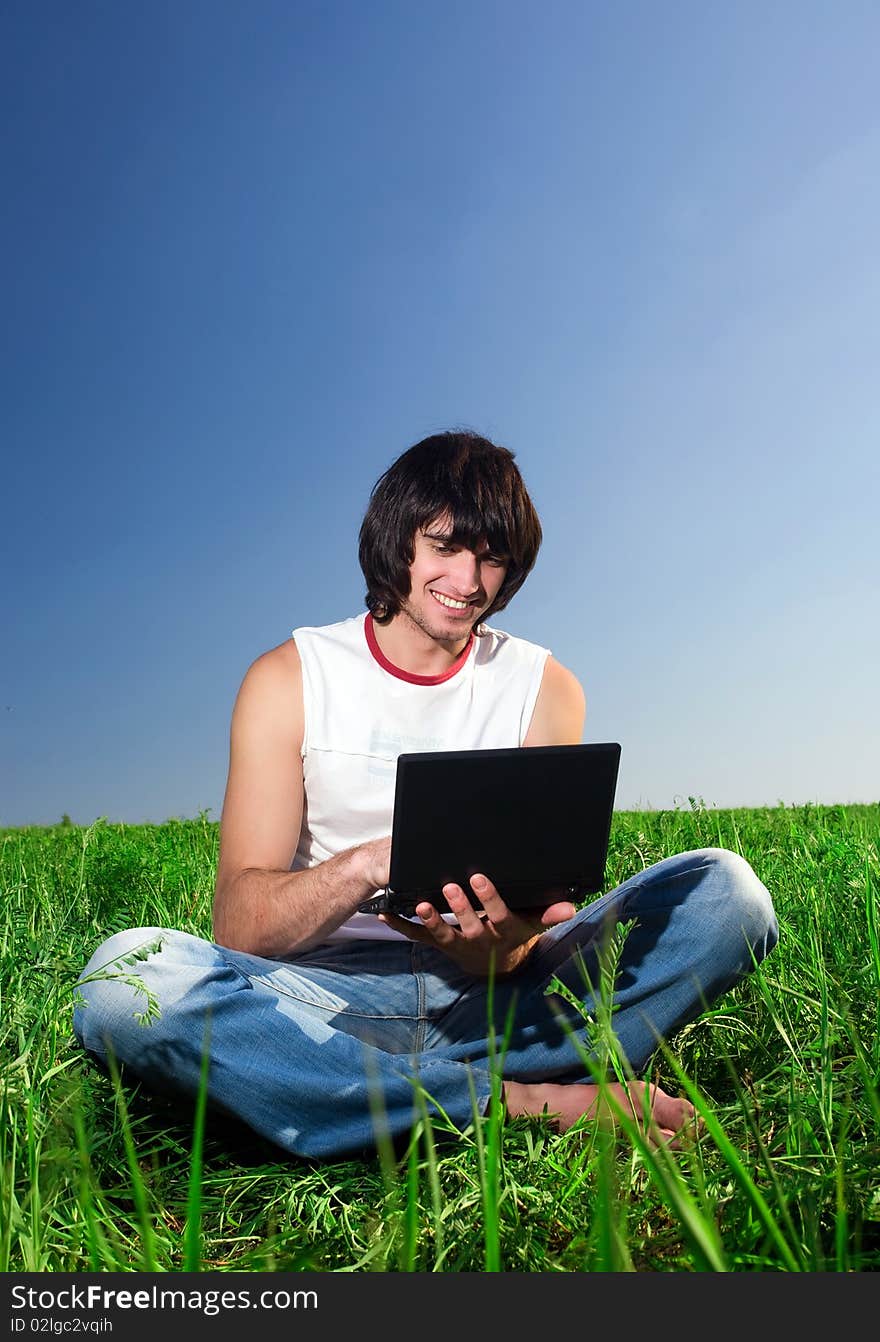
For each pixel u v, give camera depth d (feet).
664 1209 5.25
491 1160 4.07
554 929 8.25
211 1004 6.60
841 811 17.63
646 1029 7.70
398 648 8.47
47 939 8.24
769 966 9.64
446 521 7.98
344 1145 6.65
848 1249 4.62
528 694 8.91
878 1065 6.57
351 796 8.25
